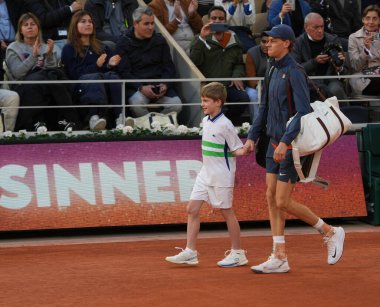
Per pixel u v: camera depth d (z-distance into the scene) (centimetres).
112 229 2923
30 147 2745
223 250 2356
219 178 2031
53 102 2939
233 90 3156
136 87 3083
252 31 3709
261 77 3158
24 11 3253
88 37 3041
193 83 3128
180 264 2088
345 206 2908
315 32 3152
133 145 2808
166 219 2789
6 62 2970
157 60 3128
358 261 2091
